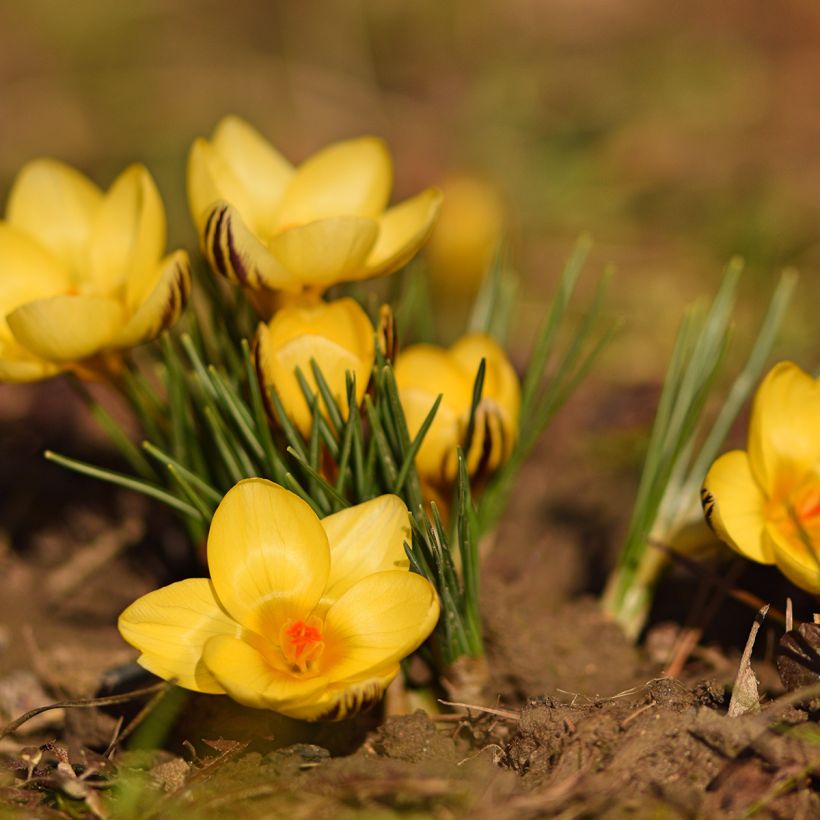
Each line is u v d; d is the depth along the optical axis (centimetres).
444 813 81
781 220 122
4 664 88
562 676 86
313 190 87
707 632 88
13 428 98
